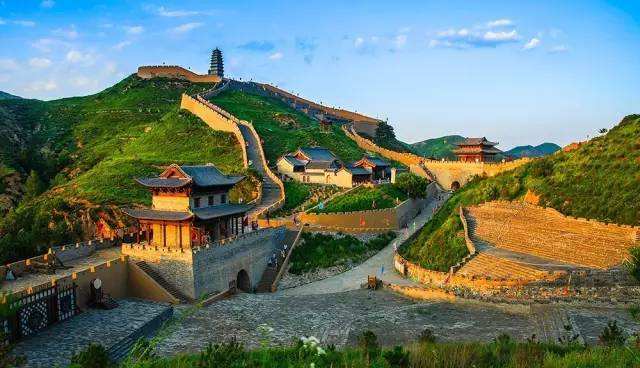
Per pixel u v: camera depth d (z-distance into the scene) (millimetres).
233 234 77438
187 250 58781
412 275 71250
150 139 161250
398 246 88312
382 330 46125
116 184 117562
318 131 168750
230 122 153750
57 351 39438
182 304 56812
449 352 24250
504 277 55531
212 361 22750
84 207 104875
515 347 27656
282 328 49250
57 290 46906
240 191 113250
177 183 65438
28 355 38406
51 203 106875
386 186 116125
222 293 61938
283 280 75625
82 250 65875
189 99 176000
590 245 58406
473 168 134875
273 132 161750
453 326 45656
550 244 62469
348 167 128000
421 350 24547
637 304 45469
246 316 53500
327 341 43812
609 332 33281
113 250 69125
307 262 79500
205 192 69375
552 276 52062
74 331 44531
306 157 133000
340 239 87500
